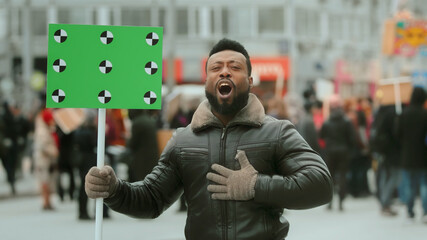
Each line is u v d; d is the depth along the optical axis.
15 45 51.06
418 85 14.36
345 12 55.56
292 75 49.28
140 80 5.00
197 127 4.68
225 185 4.48
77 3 50.59
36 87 41.50
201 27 49.94
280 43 49.88
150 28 5.01
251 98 4.70
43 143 17.62
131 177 14.10
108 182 4.55
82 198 15.69
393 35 21.69
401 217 15.76
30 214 16.97
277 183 4.44
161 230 13.95
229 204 4.49
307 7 51.59
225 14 50.12
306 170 4.48
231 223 4.48
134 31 5.00
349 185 20.27
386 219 15.45
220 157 4.58
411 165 14.34
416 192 14.55
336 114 17.20
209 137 4.66
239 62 4.61
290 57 49.56
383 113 15.57
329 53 53.47
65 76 4.96
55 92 4.95
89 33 4.98
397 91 15.48
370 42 58.62
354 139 17.30
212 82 4.61
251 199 4.48
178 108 17.03
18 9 51.16
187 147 4.67
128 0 50.25
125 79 4.99
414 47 21.67
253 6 49.94
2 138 20.27
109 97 4.98
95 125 15.75
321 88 33.88
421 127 14.29
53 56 4.95
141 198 4.72
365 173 20.31
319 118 20.30
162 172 4.77
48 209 17.78
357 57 56.78
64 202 19.61
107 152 15.80
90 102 4.97
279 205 4.46
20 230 14.20
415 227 14.08
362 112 19.92
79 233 13.75
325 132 17.34
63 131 17.52
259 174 4.50
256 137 4.60
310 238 12.74
